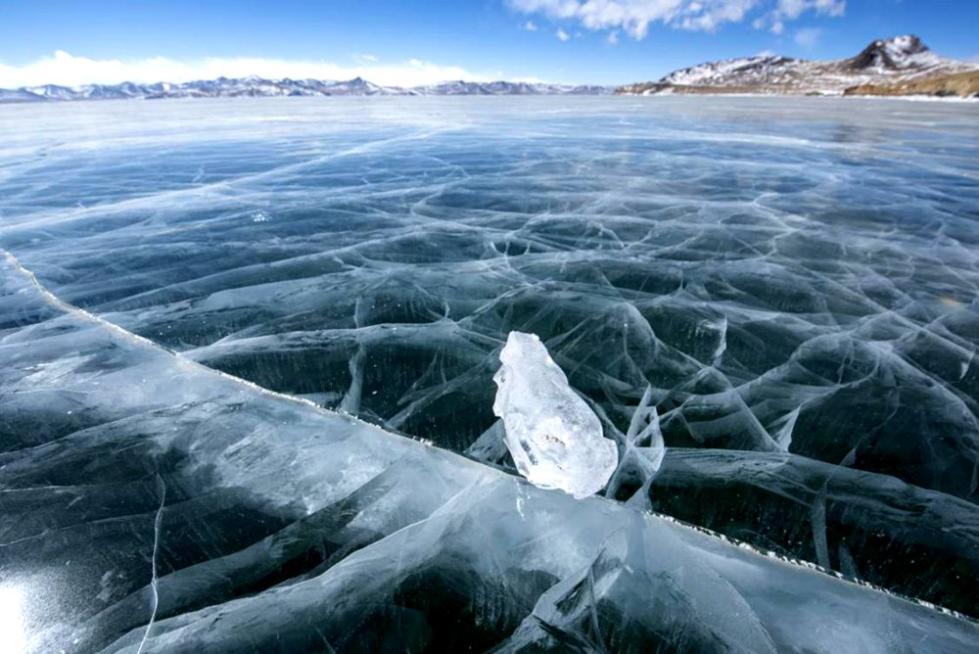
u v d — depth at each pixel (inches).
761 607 68.9
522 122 1005.8
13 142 709.3
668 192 327.9
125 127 987.3
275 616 67.1
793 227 247.1
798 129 786.2
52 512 84.8
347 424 107.9
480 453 98.3
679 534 80.0
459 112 1487.5
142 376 126.9
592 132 757.9
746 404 113.9
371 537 79.3
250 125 985.5
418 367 130.6
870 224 251.3
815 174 387.2
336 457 97.4
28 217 284.8
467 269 199.5
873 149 532.7
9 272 199.6
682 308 162.1
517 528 80.6
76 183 384.5
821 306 162.1
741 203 295.9
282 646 63.6
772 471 93.1
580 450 84.5
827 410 110.7
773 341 140.9
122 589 71.2
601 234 240.7
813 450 98.9
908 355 132.6
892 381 121.2
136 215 287.1
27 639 65.3
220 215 285.1
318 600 69.3
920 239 227.5
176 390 120.9
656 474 92.3
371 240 237.0
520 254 215.6
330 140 673.6
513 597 70.0
